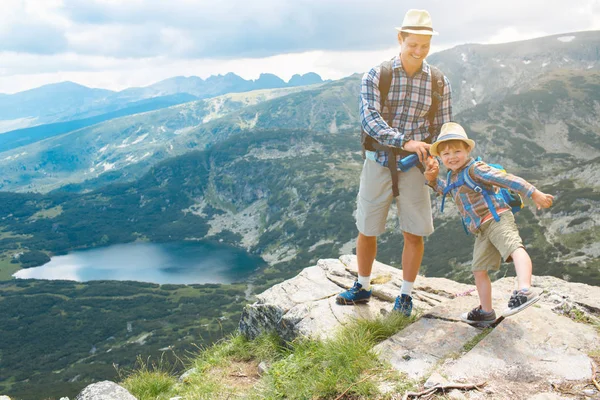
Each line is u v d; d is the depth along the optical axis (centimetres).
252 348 590
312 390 367
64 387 11606
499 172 385
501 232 385
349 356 386
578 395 296
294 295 605
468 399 307
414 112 451
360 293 545
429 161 411
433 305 536
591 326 406
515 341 367
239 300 19000
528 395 304
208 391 500
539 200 360
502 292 516
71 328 17338
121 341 15850
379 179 471
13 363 14912
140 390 557
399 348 394
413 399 320
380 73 447
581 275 13838
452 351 377
